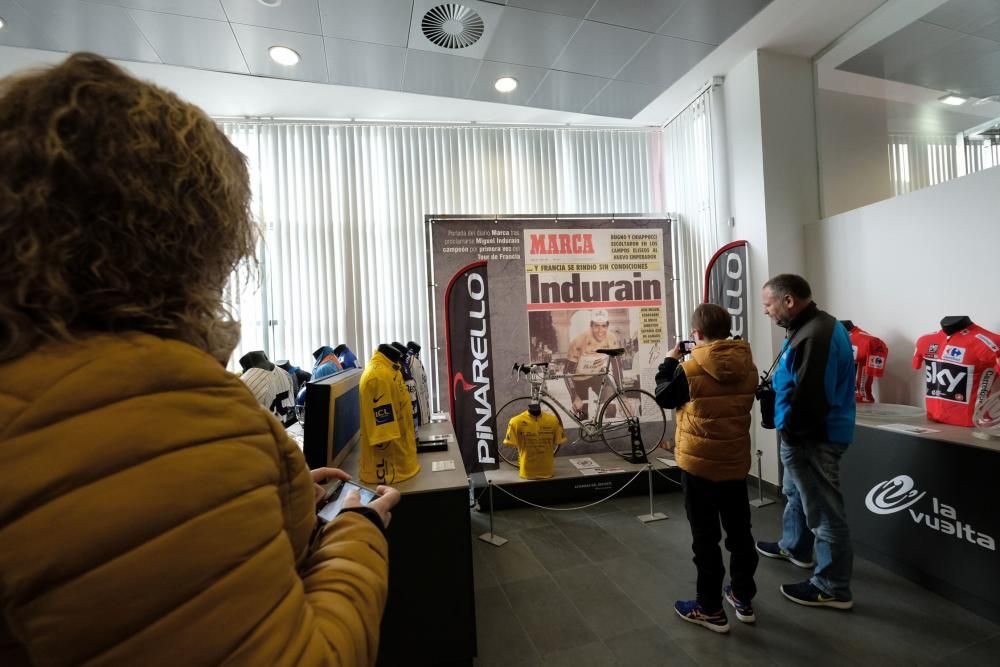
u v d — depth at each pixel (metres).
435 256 3.97
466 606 1.74
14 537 0.26
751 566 1.97
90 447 0.28
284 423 2.58
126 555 0.28
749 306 3.64
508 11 2.51
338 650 0.39
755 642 1.89
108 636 0.27
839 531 2.04
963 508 2.03
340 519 0.56
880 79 3.26
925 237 2.73
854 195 3.41
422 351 4.49
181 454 0.31
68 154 0.30
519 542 2.91
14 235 0.30
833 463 2.04
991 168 2.41
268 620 0.33
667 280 4.22
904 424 2.40
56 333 0.31
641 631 2.00
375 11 2.47
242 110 4.29
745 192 3.68
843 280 3.26
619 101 3.55
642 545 2.82
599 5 2.48
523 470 3.54
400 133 4.55
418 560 1.73
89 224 0.32
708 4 2.49
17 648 0.30
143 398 0.31
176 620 0.29
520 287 4.04
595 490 3.56
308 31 2.63
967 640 1.84
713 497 1.94
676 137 4.56
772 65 3.56
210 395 0.36
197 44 2.72
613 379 4.13
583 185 4.79
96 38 2.65
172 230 0.36
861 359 2.92
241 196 0.45
